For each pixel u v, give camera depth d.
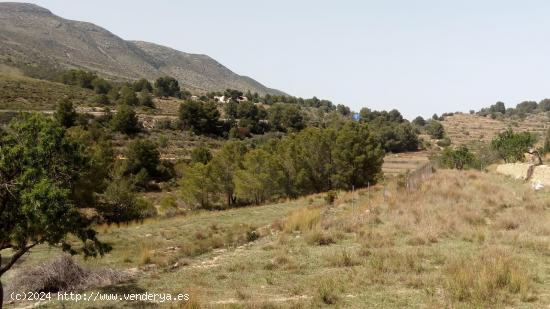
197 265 15.55
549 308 9.84
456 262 12.84
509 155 49.28
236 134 121.62
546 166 32.50
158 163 80.19
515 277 11.18
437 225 18.75
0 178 9.62
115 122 103.50
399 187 31.59
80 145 10.88
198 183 46.31
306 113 177.12
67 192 9.60
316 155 45.59
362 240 17.16
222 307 10.48
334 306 10.48
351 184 44.91
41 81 146.38
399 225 19.52
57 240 9.89
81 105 122.88
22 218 9.66
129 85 176.75
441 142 142.38
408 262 13.44
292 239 18.95
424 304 10.35
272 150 55.47
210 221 27.70
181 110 120.62
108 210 35.59
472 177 35.53
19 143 10.02
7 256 17.19
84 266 14.57
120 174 44.91
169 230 25.00
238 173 45.28
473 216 20.05
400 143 127.94
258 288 12.26
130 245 20.67
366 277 12.45
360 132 47.59
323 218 22.84
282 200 41.44
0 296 10.12
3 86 121.12
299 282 12.61
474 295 10.40
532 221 18.55
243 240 19.80
